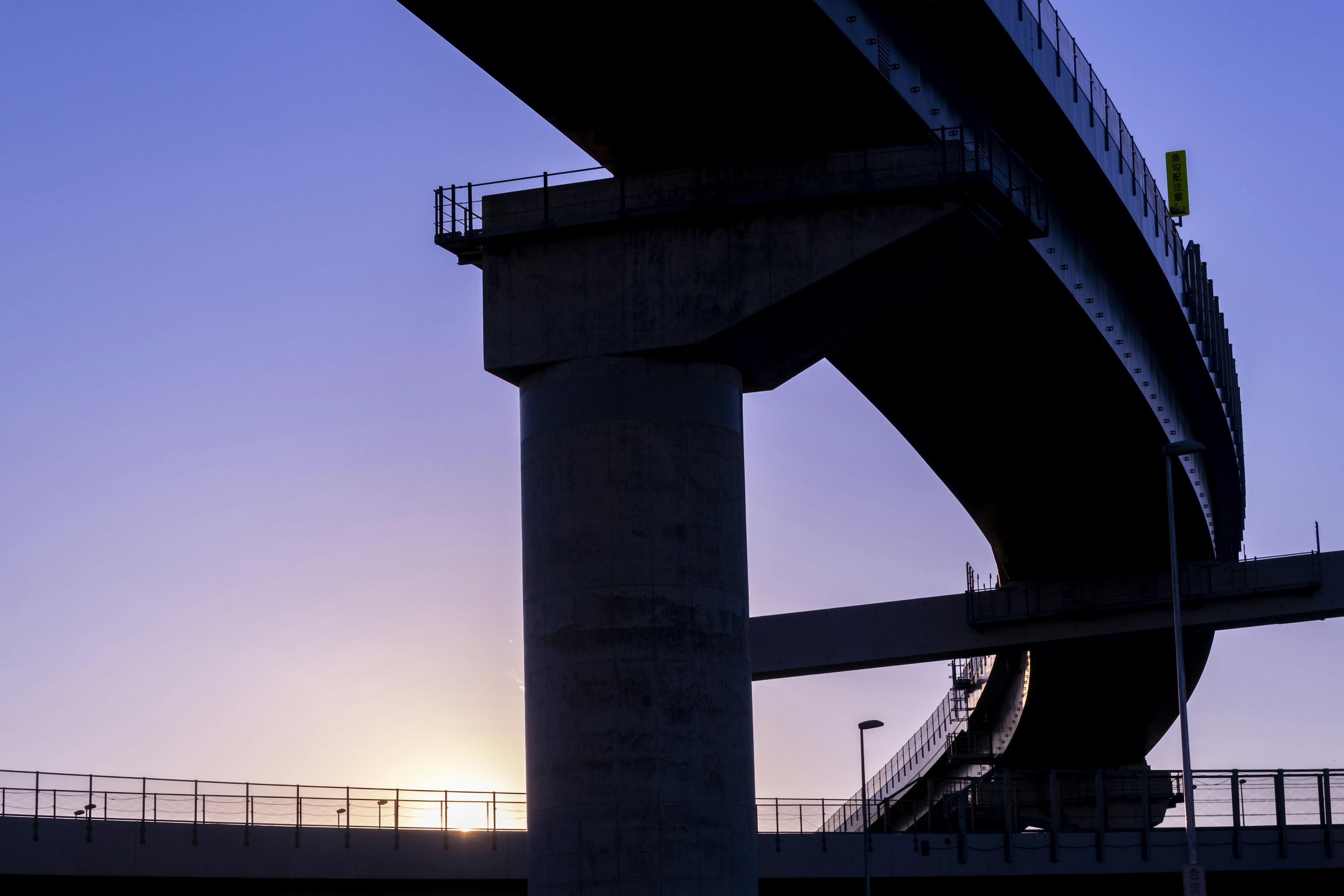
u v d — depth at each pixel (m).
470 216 34.88
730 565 32.78
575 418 33.03
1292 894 49.91
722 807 31.50
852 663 63.38
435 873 42.22
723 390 33.69
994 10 36.53
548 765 31.89
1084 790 63.44
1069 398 50.84
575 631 32.00
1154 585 61.50
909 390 51.00
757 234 33.41
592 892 30.97
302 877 40.34
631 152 36.84
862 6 33.44
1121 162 45.53
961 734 85.31
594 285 33.81
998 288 42.91
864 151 33.41
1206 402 57.50
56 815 37.09
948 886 48.91
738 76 33.75
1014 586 62.59
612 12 31.30
